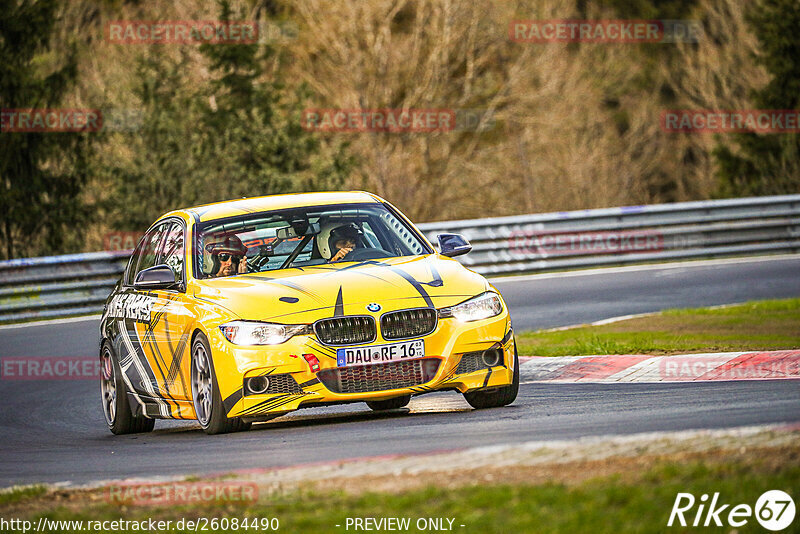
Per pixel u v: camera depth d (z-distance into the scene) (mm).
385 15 122875
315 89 123875
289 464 18922
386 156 120688
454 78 130250
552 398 26703
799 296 51031
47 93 89500
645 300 52281
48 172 90188
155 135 87500
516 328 46406
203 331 24578
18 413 34562
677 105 151375
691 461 15141
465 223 65375
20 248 89812
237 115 90250
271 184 87000
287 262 26531
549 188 132500
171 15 111375
